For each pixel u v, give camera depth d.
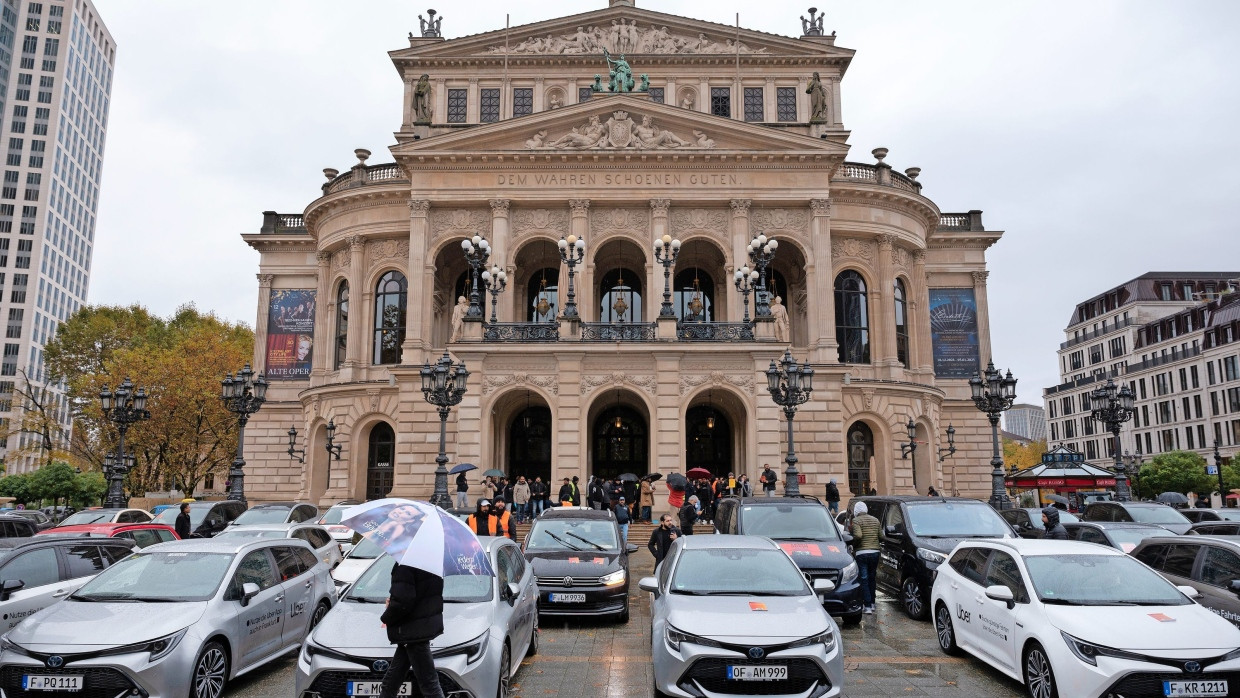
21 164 128.88
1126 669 8.96
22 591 12.05
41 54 133.00
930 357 48.41
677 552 12.05
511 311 42.44
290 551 13.11
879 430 43.94
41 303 128.62
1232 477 68.62
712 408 44.94
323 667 8.90
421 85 45.78
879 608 17.55
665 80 53.06
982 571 12.07
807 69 53.44
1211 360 82.94
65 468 53.16
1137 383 94.75
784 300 49.34
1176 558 13.10
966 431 50.59
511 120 43.59
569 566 15.73
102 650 9.28
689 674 9.40
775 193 43.91
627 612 16.02
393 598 7.78
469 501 32.50
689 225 44.00
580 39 53.62
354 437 43.81
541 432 44.03
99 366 66.62
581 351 33.31
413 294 43.00
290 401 51.28
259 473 50.50
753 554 11.82
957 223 54.44
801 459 40.28
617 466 44.22
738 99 52.34
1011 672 10.62
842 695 10.73
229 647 10.60
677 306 48.97
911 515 17.27
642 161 43.72
